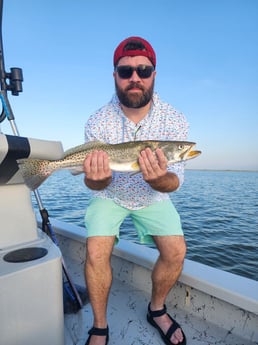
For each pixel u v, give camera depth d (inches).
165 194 81.6
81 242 117.0
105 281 73.4
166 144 79.1
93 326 74.4
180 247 77.5
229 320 78.8
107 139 85.0
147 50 77.9
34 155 65.0
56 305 63.1
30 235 71.7
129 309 89.6
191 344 74.4
